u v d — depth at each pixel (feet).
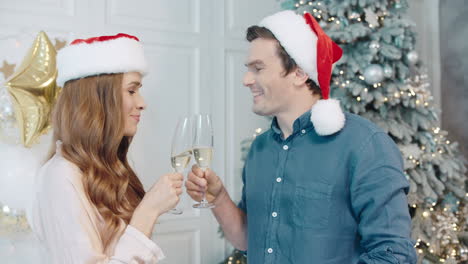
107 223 4.28
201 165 4.57
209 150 4.54
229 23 10.48
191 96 9.97
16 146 7.67
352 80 8.55
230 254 10.07
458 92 11.28
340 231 4.34
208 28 10.18
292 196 4.53
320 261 4.29
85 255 3.96
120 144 5.33
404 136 8.79
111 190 4.60
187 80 9.93
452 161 9.10
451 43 11.43
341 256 4.32
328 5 8.79
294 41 4.50
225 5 10.41
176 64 9.80
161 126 9.59
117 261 3.98
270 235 4.60
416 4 11.93
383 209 4.09
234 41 10.50
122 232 4.32
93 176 4.49
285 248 4.49
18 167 7.70
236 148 10.47
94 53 4.79
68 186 4.20
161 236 9.50
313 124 4.49
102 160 4.77
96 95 4.78
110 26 9.09
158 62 9.61
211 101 10.18
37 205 4.38
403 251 3.92
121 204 4.77
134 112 5.06
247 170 5.15
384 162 4.20
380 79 8.13
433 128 9.35
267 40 4.65
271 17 4.73
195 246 9.87
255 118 10.69
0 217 7.45
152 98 9.52
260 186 4.87
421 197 8.53
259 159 5.01
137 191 5.36
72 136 4.68
